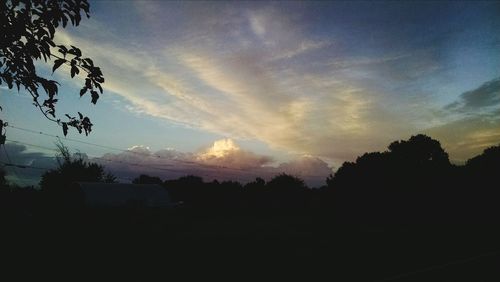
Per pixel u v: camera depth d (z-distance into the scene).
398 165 62.03
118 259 15.35
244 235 26.98
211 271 12.87
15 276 11.55
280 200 71.62
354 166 70.00
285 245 20.67
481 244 19.33
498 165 58.88
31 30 3.88
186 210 55.88
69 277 11.79
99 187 48.62
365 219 49.47
